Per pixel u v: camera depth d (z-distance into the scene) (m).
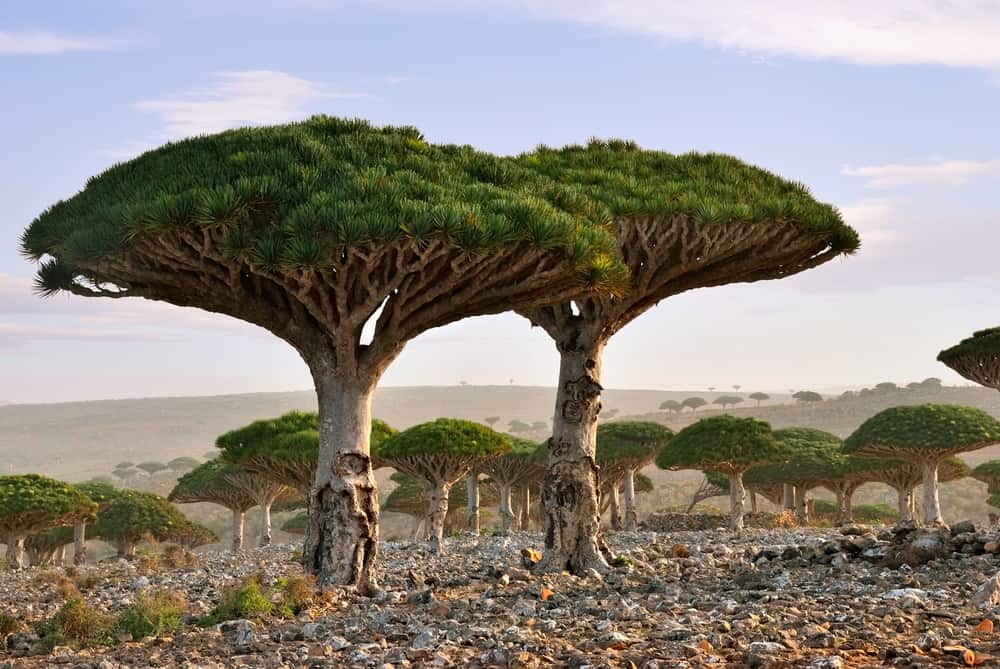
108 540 53.88
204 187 12.88
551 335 18.77
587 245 13.33
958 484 87.50
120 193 13.84
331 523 14.66
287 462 29.05
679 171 18.41
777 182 18.78
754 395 182.75
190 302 15.12
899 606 10.67
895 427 37.81
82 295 15.62
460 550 29.02
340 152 14.48
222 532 93.44
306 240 12.05
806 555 16.64
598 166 18.28
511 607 13.27
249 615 12.85
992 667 7.51
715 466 36.88
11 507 39.84
